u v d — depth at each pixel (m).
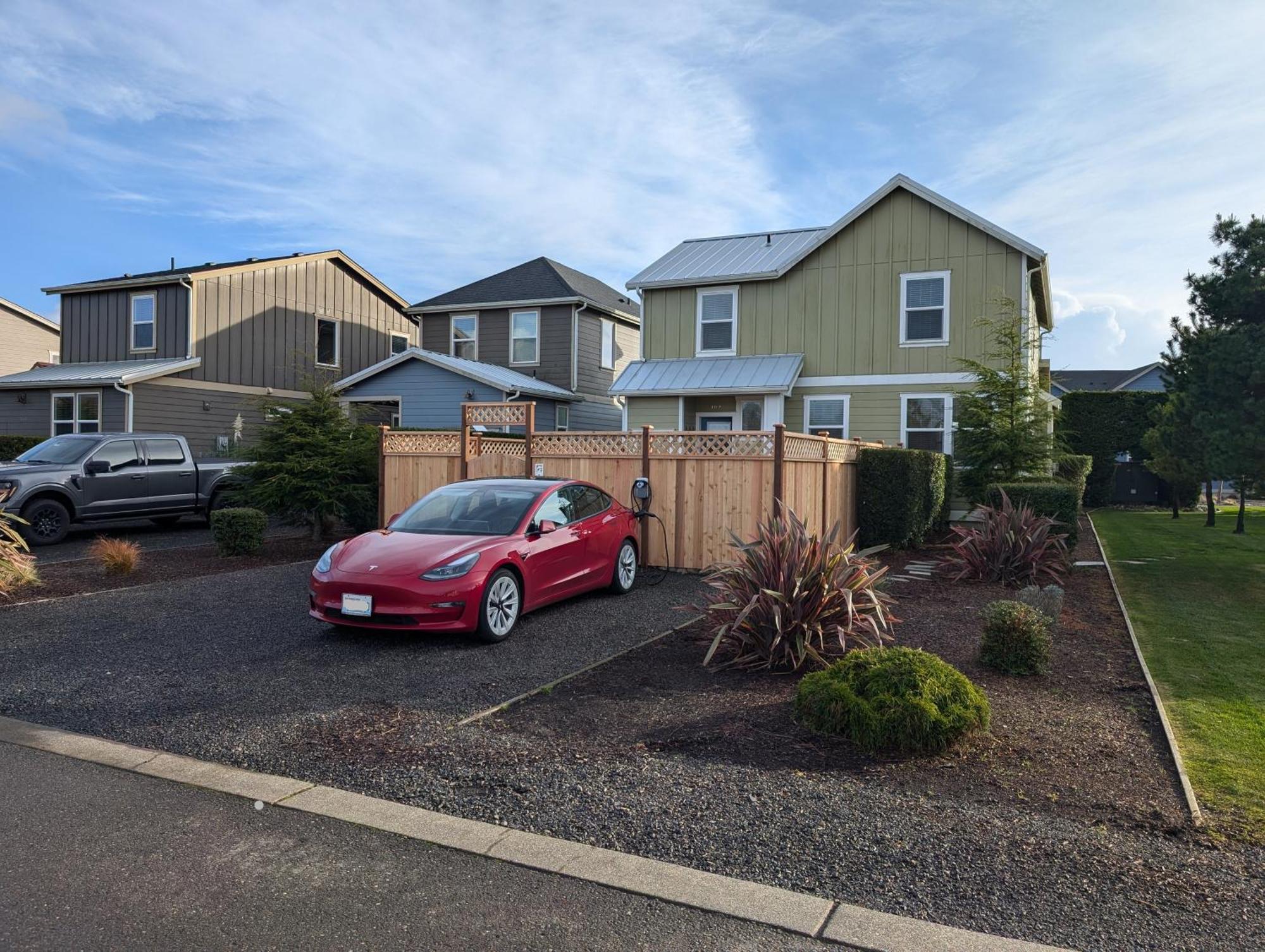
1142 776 4.44
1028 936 3.00
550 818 3.94
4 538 10.95
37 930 3.02
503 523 8.12
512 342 27.02
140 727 5.17
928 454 14.12
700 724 5.20
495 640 7.26
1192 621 8.43
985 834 3.77
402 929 3.05
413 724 5.21
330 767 4.55
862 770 4.49
